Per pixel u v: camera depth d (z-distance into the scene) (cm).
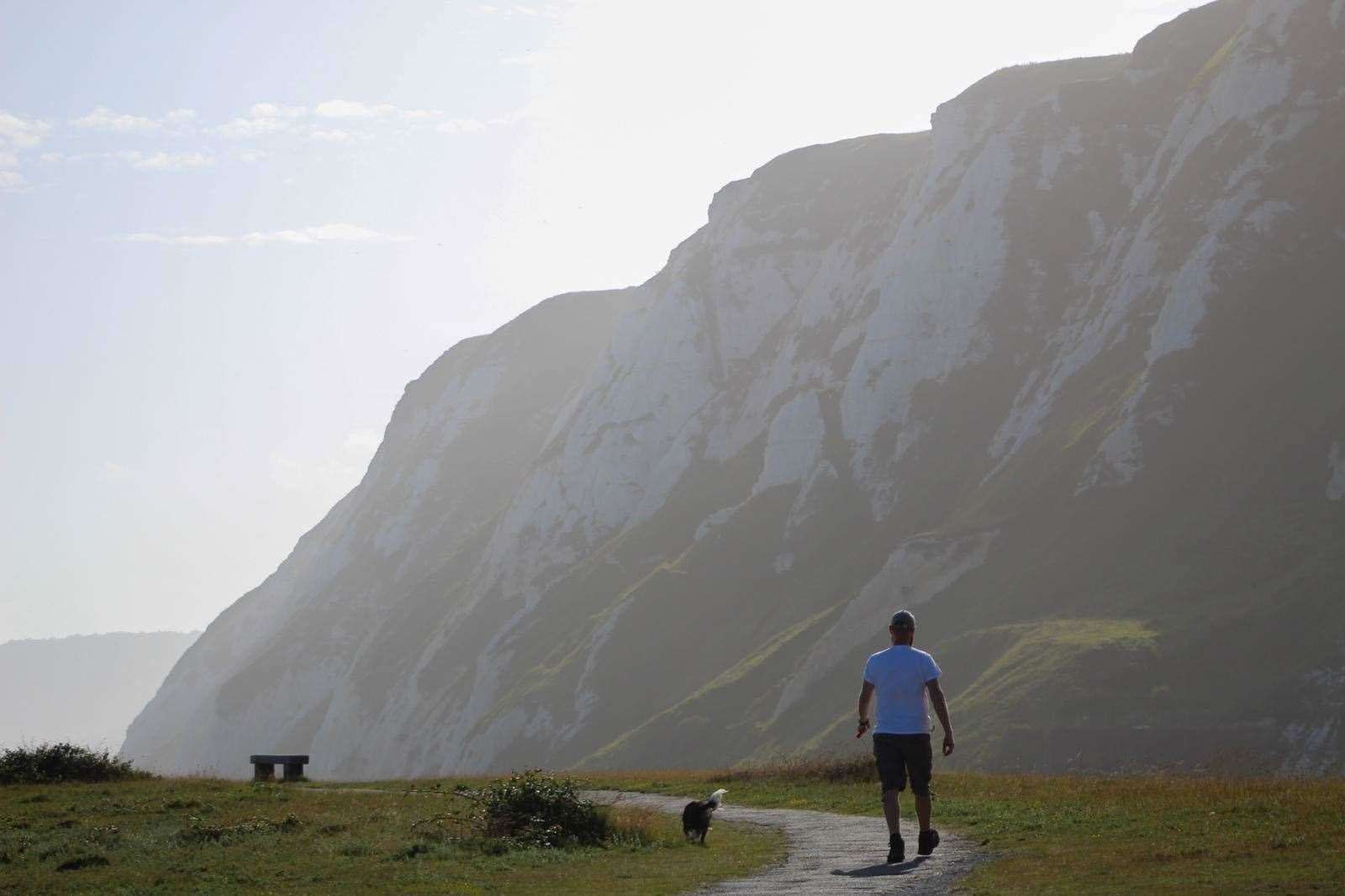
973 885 1556
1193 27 15850
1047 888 1512
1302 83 13362
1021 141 15162
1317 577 9662
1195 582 10312
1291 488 10850
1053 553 11312
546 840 2239
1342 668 8669
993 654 10444
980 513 12350
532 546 17338
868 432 14488
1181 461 11444
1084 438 12225
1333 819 1928
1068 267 14462
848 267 16600
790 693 11450
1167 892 1441
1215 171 13288
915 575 11875
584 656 14062
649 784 3831
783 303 17538
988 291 14538
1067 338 13725
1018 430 13350
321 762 17938
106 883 1927
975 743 8900
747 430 16425
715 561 14425
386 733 16712
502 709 14012
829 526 13975
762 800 3100
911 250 15262
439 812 2755
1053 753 8588
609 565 15775
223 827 2559
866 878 1666
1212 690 8925
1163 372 12050
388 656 18200
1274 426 11344
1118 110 15288
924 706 1825
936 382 14412
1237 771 3750
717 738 11456
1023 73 16638
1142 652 9275
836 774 3550
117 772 4172
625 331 19025
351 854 2167
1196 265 12488
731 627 13738
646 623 14012
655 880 1764
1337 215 12438
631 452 17250
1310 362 11631
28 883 1945
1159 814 2158
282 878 1912
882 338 14912
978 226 14838
